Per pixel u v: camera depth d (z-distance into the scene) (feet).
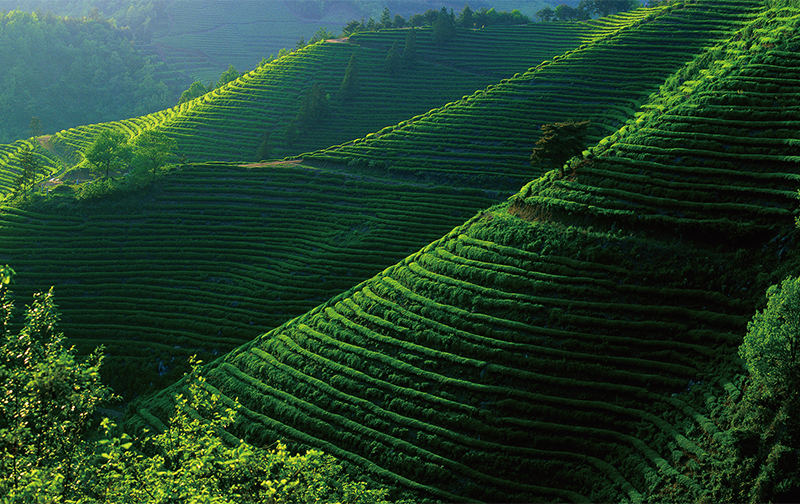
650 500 113.39
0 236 301.43
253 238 296.30
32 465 64.28
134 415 186.09
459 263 187.42
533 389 146.20
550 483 129.90
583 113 347.15
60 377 64.59
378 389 161.58
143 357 226.38
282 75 558.15
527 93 379.96
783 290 106.83
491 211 210.38
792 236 143.43
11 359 68.85
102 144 351.25
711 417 119.55
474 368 155.74
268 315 240.73
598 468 127.03
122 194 330.34
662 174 178.60
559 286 163.12
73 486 66.69
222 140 485.97
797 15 238.27
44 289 268.82
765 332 105.09
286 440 157.69
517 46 564.71
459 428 145.69
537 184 202.90
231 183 340.39
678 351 138.62
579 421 136.15
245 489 81.20
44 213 319.27
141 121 595.88
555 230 180.24
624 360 141.49
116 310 250.98
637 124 212.23
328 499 90.63
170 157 468.34
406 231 281.74
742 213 155.33
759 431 107.45
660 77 348.79
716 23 380.58
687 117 192.13
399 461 144.05
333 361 175.22
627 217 170.09
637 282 156.04
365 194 319.06
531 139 337.11
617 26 542.16
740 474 103.60
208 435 80.84
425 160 338.75
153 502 68.13
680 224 160.25
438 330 169.07
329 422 159.12
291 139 473.67
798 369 103.60
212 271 277.85
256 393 174.81
